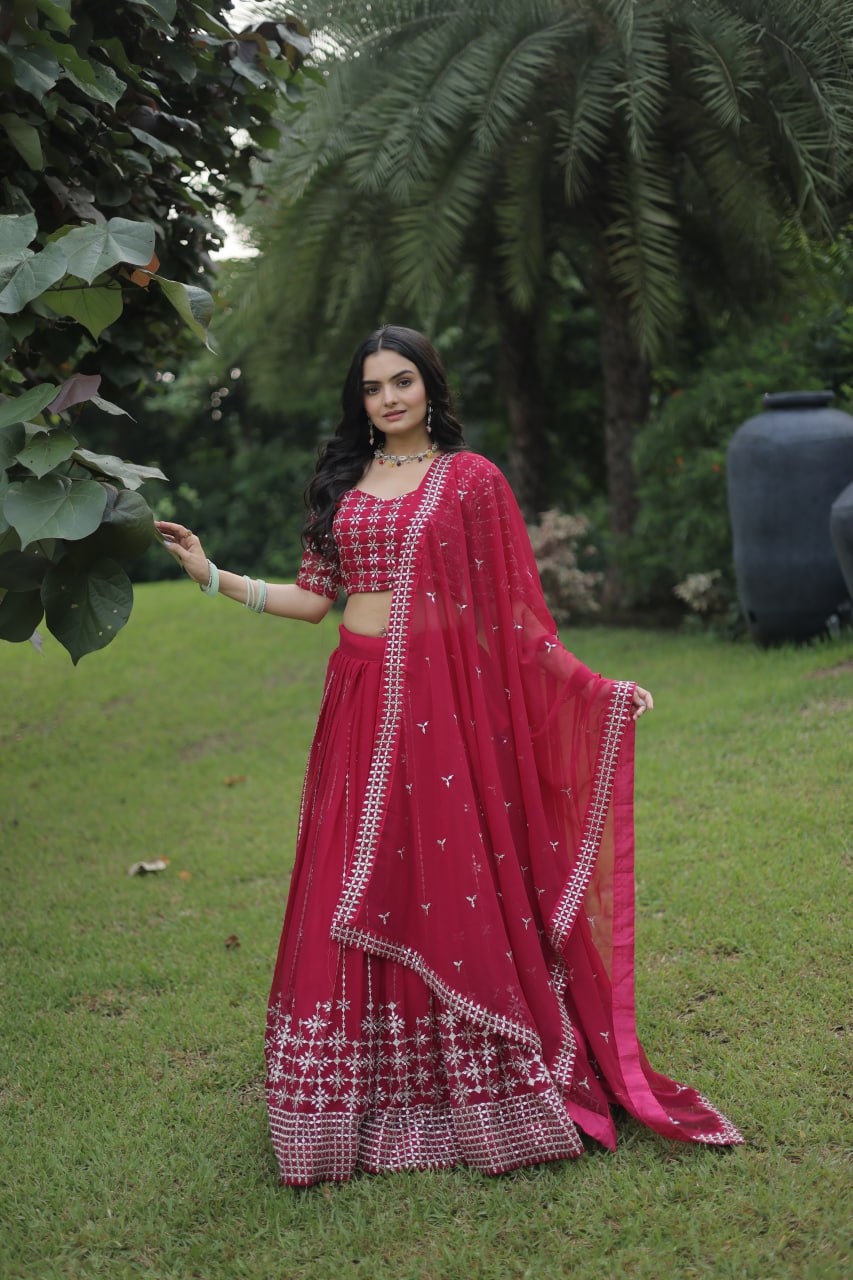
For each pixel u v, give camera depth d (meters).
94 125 3.01
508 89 6.26
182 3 3.09
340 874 2.27
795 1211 2.03
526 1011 2.28
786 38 6.01
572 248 8.55
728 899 3.36
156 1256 2.05
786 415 6.21
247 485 14.14
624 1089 2.35
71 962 3.39
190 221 3.64
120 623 2.02
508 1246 2.02
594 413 11.20
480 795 2.34
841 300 7.15
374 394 2.42
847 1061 2.50
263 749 5.90
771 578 6.30
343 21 6.65
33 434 1.91
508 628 2.39
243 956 3.36
